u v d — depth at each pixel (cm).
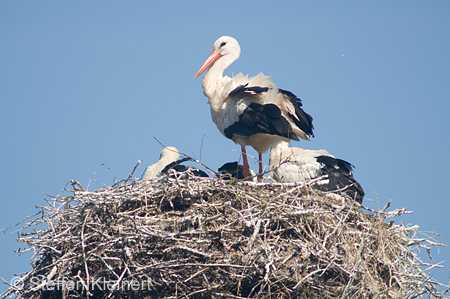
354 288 1248
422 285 1291
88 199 1311
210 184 1326
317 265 1253
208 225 1278
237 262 1240
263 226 1273
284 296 1251
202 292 1237
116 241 1264
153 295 1262
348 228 1311
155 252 1259
